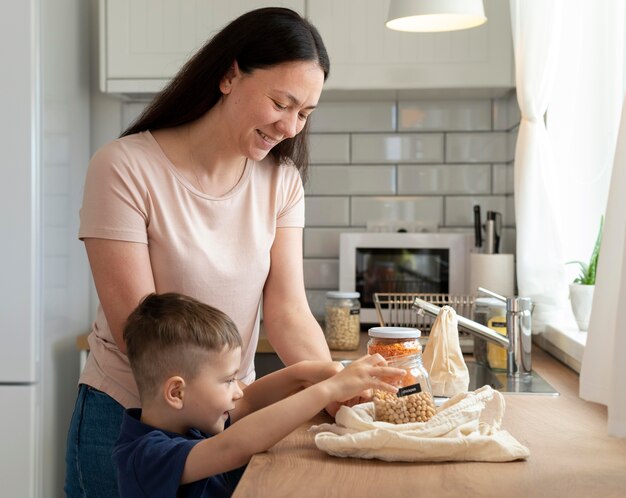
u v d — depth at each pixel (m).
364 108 3.05
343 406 1.31
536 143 2.31
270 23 1.46
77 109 2.91
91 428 1.59
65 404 2.79
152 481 1.23
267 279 1.72
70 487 1.64
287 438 1.33
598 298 1.28
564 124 2.51
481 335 1.86
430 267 2.81
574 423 1.47
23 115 2.52
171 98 1.55
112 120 3.06
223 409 1.35
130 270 1.48
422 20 2.32
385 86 2.71
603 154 2.48
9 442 2.54
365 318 2.82
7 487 2.55
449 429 1.23
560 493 1.06
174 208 1.53
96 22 3.05
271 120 1.48
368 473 1.14
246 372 1.71
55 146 2.69
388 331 1.46
